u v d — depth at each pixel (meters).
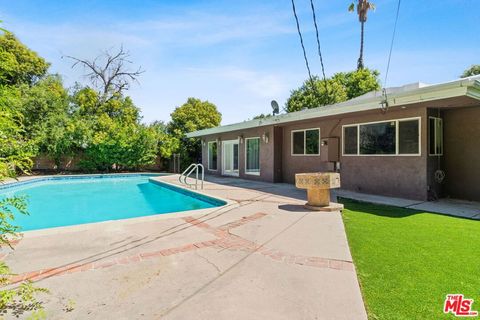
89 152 16.95
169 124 22.30
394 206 6.84
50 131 15.84
